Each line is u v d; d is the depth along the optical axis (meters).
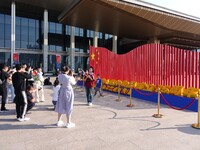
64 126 5.91
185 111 8.02
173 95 9.24
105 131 5.54
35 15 37.53
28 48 36.56
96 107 8.67
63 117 6.91
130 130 5.63
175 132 5.51
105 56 15.84
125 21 23.73
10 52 34.53
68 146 4.53
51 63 38.47
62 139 4.93
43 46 36.56
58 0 32.31
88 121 6.48
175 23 26.11
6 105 8.87
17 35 35.53
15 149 4.35
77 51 41.16
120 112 7.76
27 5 34.03
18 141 4.78
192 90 8.98
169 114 7.49
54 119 6.64
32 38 37.12
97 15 21.66
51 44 38.91
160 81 11.61
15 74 6.42
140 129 5.73
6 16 34.56
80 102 9.86
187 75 10.19
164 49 11.38
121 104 9.41
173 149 4.43
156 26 25.47
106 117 7.00
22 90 6.40
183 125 6.13
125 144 4.67
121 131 5.55
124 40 46.56
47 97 11.27
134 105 9.17
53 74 36.09
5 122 6.27
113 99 10.85
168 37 32.28
